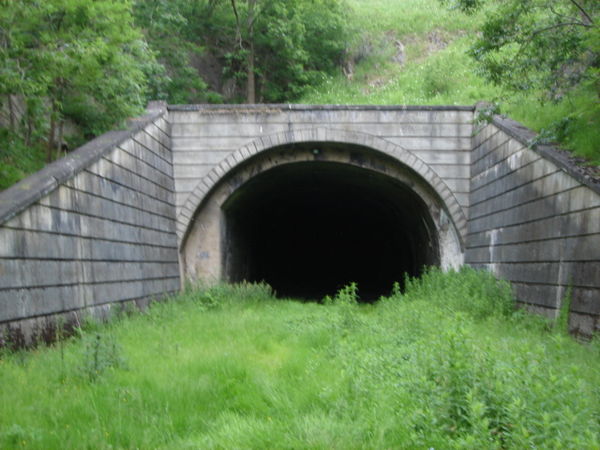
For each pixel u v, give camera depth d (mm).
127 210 10781
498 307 10070
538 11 10039
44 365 5609
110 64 10344
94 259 9031
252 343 7551
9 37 7996
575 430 3049
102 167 9523
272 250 30828
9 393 4566
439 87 21328
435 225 15516
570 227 8430
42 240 7289
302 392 4949
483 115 10852
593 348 6766
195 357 6238
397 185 16766
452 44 26625
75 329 7590
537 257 9750
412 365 5195
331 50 25750
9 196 6949
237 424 4164
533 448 2934
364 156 15539
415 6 33625
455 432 3494
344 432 3830
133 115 11586
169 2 20641
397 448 3559
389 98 21297
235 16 23984
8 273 6418
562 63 9672
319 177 20000
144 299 11656
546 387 3555
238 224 19250
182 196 14414
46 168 8148
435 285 12992
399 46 27672
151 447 3789
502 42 9562
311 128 14484
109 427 3979
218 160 14453
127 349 6660
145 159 12055
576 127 9719
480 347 5148
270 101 24688
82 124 11938
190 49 21859
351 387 4852
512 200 11094
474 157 14000
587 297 7840
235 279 18828
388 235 27922
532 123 11984
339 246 35531
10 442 3676
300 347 7426
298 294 25625
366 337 7594
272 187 20234
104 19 9648
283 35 22125
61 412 4203
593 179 7711
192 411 4527
